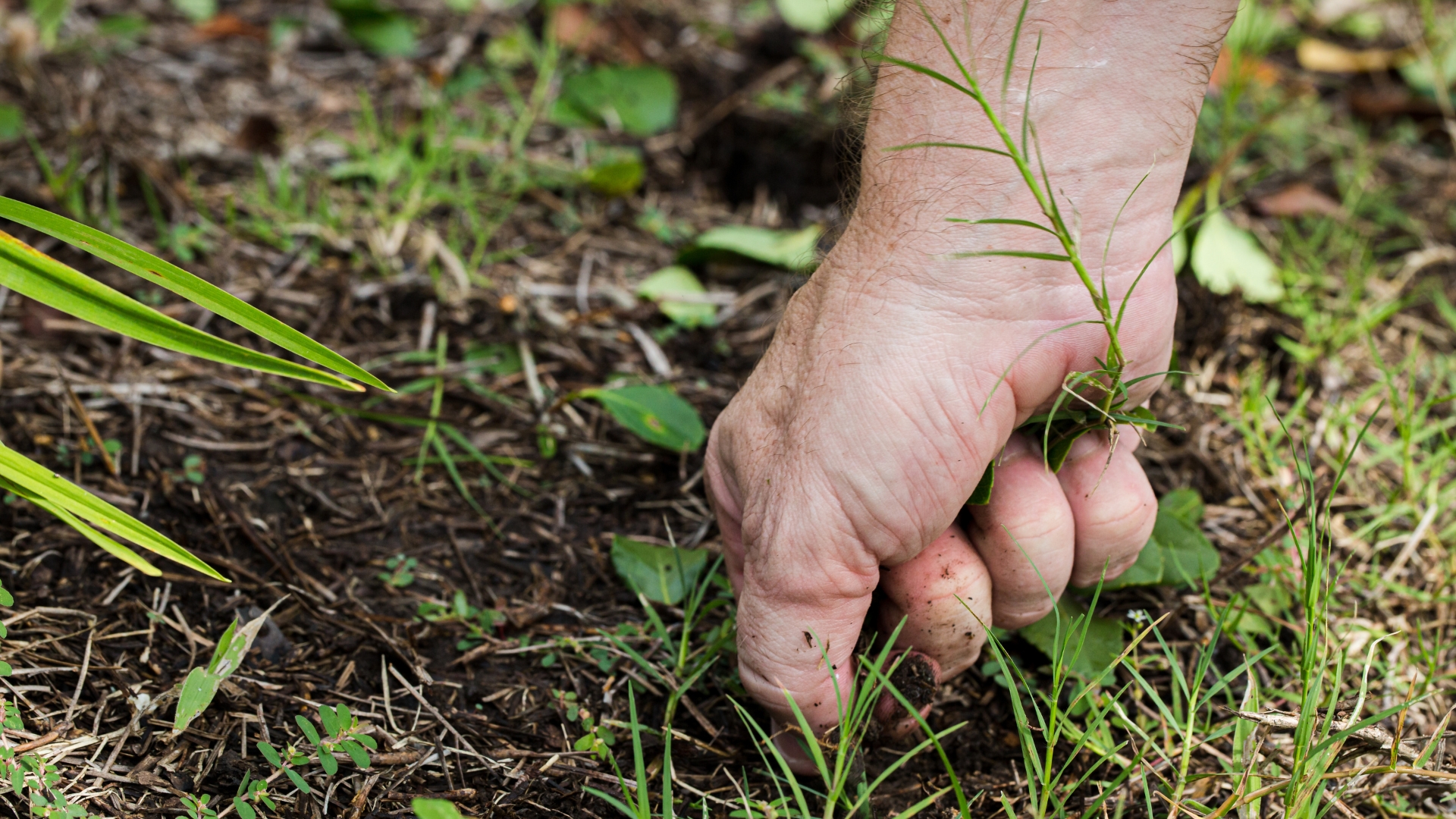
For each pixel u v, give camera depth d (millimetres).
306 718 647
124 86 998
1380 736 624
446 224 874
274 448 735
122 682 648
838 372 602
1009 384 601
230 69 1073
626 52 1152
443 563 705
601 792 619
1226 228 838
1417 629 696
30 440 715
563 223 903
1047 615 675
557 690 667
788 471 607
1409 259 892
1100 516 630
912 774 651
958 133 595
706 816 624
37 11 1035
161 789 626
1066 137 593
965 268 597
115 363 754
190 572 683
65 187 818
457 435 736
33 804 608
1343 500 745
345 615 680
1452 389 793
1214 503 745
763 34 1218
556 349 790
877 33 622
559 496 734
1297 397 791
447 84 1067
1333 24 1354
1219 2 589
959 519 632
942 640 625
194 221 829
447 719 655
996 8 591
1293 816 614
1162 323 607
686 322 808
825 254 637
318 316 791
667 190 982
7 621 654
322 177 905
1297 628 693
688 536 721
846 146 630
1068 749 660
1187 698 643
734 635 671
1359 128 1139
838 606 611
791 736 638
